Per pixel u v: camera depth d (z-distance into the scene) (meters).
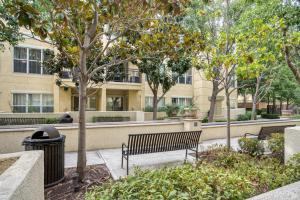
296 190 2.16
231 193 2.59
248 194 2.73
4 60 14.88
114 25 4.73
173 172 3.12
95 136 7.80
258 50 5.52
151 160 6.31
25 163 2.13
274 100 27.25
